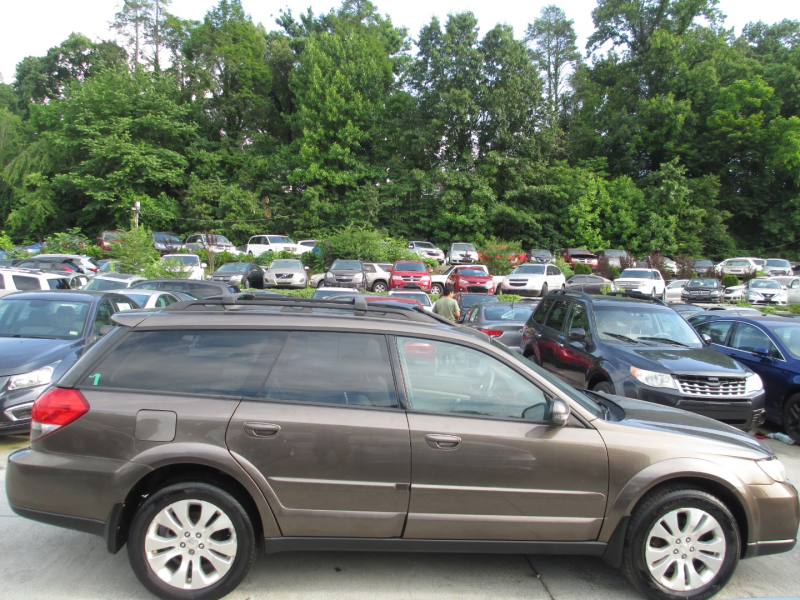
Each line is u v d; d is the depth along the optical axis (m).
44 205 37.41
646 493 3.32
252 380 3.28
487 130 36.38
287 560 3.67
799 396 7.05
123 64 39.25
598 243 38.12
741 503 3.31
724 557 3.26
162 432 3.12
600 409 3.71
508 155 36.94
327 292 14.40
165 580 3.09
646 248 38.09
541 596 3.33
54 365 6.14
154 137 38.47
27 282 12.33
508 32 35.69
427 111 36.62
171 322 3.42
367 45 39.66
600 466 3.25
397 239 33.03
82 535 4.03
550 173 39.28
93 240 37.41
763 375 7.60
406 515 3.17
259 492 3.11
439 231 37.59
